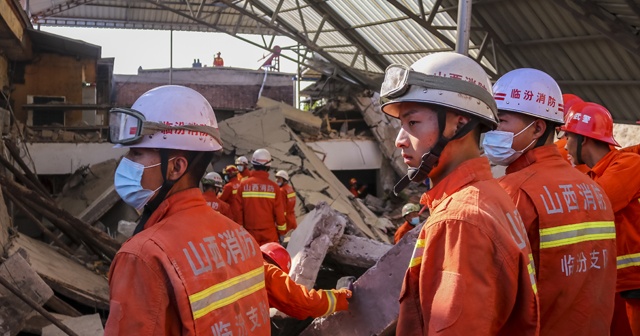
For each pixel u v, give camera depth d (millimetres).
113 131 1985
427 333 1743
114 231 11812
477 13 12914
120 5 26953
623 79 11797
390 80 1951
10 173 10070
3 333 4422
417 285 1861
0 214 6004
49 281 5750
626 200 3092
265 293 2139
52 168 14188
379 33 16453
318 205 4348
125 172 1970
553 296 2186
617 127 13828
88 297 6000
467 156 1910
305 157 15789
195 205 1975
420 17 13828
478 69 1916
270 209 8305
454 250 1713
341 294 3074
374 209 17000
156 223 1894
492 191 1834
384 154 18938
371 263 4234
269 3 18547
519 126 2449
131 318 1733
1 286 4551
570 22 11297
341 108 20328
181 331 1796
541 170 2352
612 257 2383
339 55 19547
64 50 17781
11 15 13406
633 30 10352
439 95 1846
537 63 13391
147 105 1938
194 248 1849
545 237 2199
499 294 1723
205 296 1816
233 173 11125
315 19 18156
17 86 17562
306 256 4070
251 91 26375
